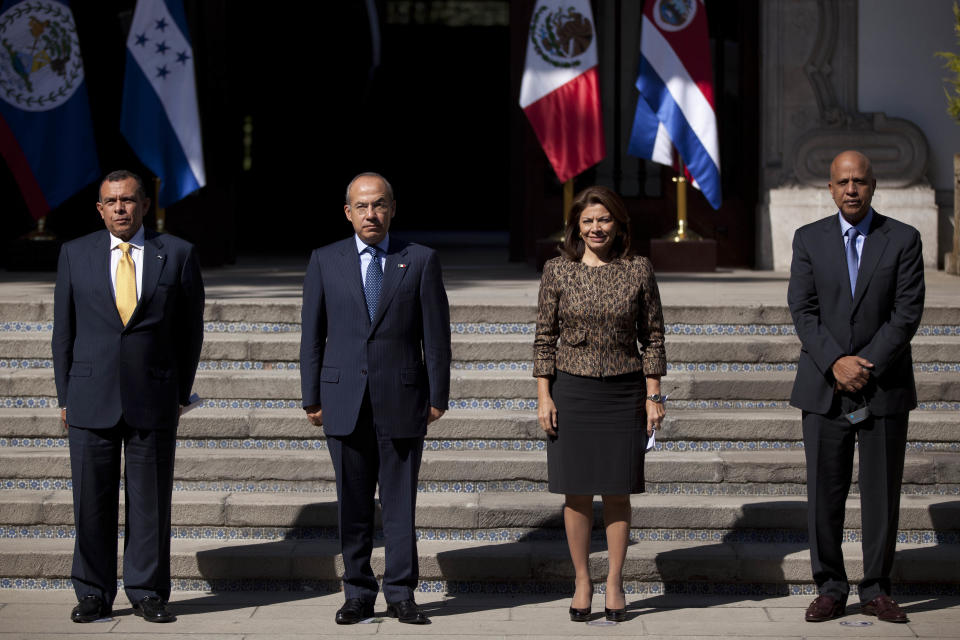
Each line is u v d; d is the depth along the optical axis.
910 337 7.59
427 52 37.94
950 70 18.03
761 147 18.48
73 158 16.31
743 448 9.62
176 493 9.13
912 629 7.50
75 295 7.77
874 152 18.02
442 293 7.84
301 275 16.66
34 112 16.20
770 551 8.48
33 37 16.17
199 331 8.03
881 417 7.63
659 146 16.88
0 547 8.56
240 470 9.27
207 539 8.86
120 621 7.69
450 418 9.65
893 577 8.30
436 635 7.41
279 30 31.28
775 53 18.23
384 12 36.94
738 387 10.12
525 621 7.73
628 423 7.66
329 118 32.88
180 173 16.31
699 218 18.95
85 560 7.69
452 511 8.80
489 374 10.38
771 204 18.17
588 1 16.25
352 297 7.67
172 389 7.86
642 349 7.88
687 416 9.66
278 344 10.55
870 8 18.09
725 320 11.03
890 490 7.66
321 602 8.16
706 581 8.36
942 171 18.12
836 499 7.76
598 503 8.90
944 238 17.98
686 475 9.21
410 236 33.19
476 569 8.38
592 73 16.31
